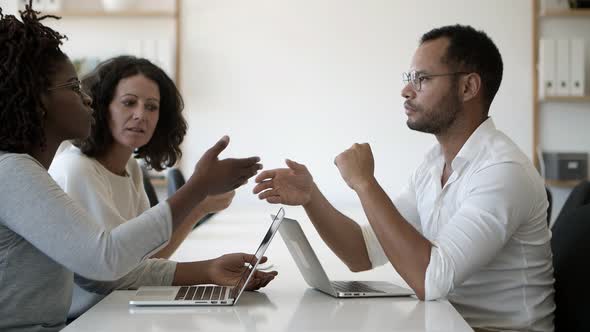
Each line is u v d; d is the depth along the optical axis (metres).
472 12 4.93
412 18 4.94
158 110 2.09
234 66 5.00
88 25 5.02
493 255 1.44
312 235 2.77
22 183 1.20
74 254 1.20
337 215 1.75
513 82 4.95
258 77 5.00
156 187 5.00
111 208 1.83
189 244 2.42
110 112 1.99
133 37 5.04
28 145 1.29
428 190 1.75
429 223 1.69
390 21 4.95
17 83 1.26
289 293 1.50
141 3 5.05
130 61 2.07
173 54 4.93
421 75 1.67
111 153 2.02
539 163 4.93
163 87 2.14
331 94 4.98
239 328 1.16
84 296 1.71
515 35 4.93
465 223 1.43
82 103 1.39
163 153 2.27
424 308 1.33
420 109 1.67
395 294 1.45
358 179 1.48
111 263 1.22
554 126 4.99
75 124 1.37
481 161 1.57
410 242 1.41
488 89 1.66
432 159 1.80
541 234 1.54
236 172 1.38
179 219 1.31
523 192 1.46
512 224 1.45
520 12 4.91
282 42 4.98
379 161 4.97
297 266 1.75
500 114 4.96
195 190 1.33
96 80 1.99
